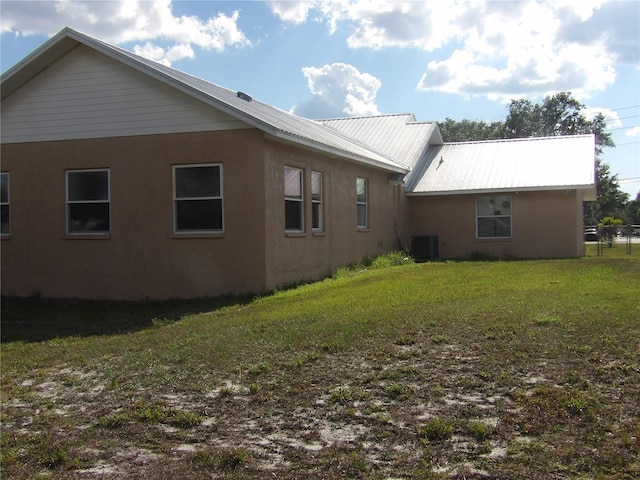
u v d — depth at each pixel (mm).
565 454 4309
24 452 5102
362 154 17547
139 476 4527
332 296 11391
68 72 14141
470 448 4520
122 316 11672
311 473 4367
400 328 7730
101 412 5832
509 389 5488
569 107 58656
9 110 14586
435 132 26797
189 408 5773
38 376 7301
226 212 13141
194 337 8516
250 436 5082
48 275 14352
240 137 13023
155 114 13555
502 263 17688
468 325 7625
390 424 5020
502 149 25281
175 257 13477
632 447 4336
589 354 6203
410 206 23547
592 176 21234
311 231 15133
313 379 6148
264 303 11539
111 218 13883
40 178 14383
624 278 12086
